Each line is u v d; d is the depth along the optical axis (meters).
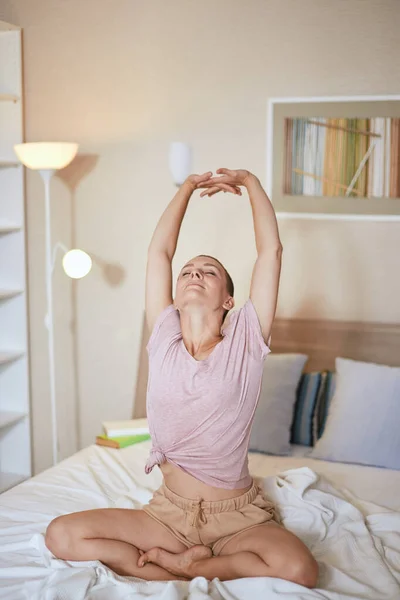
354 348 3.20
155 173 3.46
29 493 2.48
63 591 1.74
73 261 3.17
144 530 2.03
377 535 2.15
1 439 3.77
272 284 2.16
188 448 2.06
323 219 3.23
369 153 3.15
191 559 1.94
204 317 2.13
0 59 3.55
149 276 2.29
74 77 3.52
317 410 3.08
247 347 2.09
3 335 3.72
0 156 3.62
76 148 3.24
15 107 3.56
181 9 3.32
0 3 3.57
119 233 3.54
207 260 2.22
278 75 3.23
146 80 3.41
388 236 3.17
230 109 3.31
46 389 3.77
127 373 3.62
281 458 2.92
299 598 1.71
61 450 3.78
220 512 2.03
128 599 1.73
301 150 3.23
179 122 3.39
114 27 3.43
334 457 2.86
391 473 2.74
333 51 3.15
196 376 2.04
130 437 3.05
